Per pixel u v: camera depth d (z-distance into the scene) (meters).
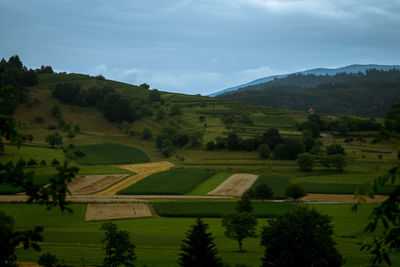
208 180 143.25
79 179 139.50
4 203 95.06
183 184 134.25
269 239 40.19
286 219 39.94
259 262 53.44
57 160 146.62
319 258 37.38
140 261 52.22
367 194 10.88
